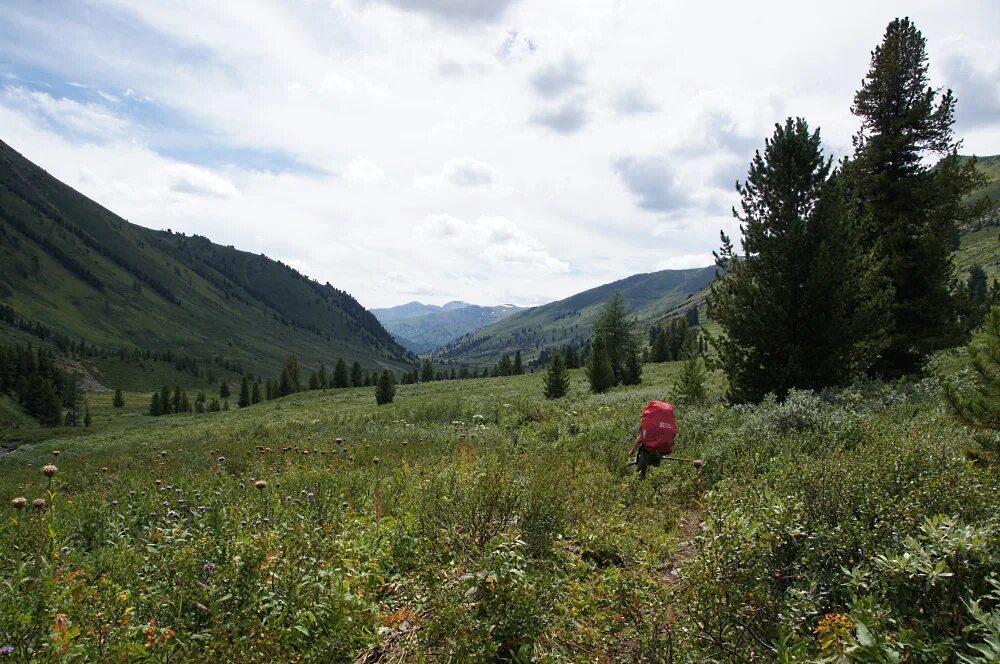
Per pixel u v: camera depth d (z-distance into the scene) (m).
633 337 60.38
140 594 3.51
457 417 22.92
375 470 9.34
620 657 3.34
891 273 16.53
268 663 2.86
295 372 112.06
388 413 28.08
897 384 12.94
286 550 3.70
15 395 119.50
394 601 4.20
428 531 4.89
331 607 3.39
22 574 3.55
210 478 8.77
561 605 4.05
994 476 3.92
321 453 11.70
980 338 5.32
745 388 13.83
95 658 2.74
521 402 24.78
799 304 13.32
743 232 14.16
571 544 5.61
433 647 3.42
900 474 3.88
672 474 8.18
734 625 3.01
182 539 4.34
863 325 13.13
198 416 62.38
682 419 12.34
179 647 2.99
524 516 5.11
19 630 2.63
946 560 2.56
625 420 13.72
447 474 6.80
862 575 2.71
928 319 16.30
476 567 3.74
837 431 8.07
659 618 3.20
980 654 2.20
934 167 16.91
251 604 3.16
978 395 5.25
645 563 4.75
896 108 17.53
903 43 17.16
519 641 3.40
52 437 74.81
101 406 152.38
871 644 2.16
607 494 7.53
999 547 2.62
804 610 2.78
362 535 5.17
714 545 3.35
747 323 13.62
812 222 13.11
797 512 3.43
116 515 6.39
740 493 4.39
